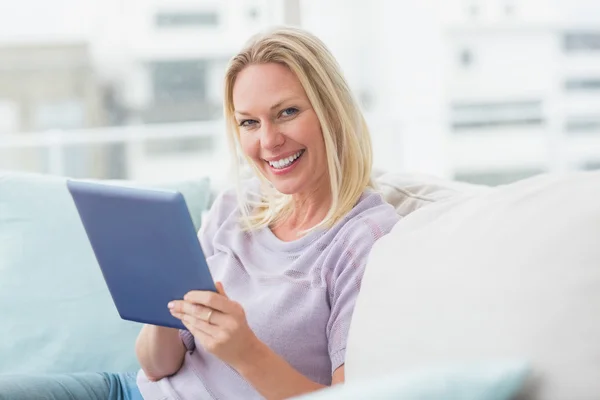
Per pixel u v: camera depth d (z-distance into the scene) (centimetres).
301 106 196
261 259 207
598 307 119
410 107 636
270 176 202
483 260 138
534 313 123
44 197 246
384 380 114
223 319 161
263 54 196
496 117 640
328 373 188
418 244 156
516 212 143
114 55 630
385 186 223
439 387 109
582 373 115
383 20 625
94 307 234
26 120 625
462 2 645
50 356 229
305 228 207
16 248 238
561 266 126
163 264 161
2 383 189
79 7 624
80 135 511
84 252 239
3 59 618
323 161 201
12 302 233
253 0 622
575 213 133
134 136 517
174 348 197
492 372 114
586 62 669
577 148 664
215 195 290
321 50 198
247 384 189
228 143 213
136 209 156
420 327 139
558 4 658
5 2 613
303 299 191
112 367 231
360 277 181
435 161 614
